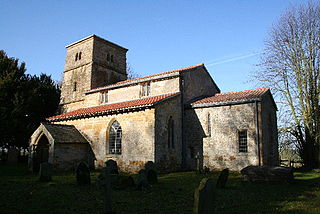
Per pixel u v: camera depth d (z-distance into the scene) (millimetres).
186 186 12211
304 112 21781
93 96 26875
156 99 19562
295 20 22922
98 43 29203
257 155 17750
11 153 26422
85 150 21828
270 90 22938
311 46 22047
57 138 19797
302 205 8297
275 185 12438
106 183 7695
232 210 7730
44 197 9680
